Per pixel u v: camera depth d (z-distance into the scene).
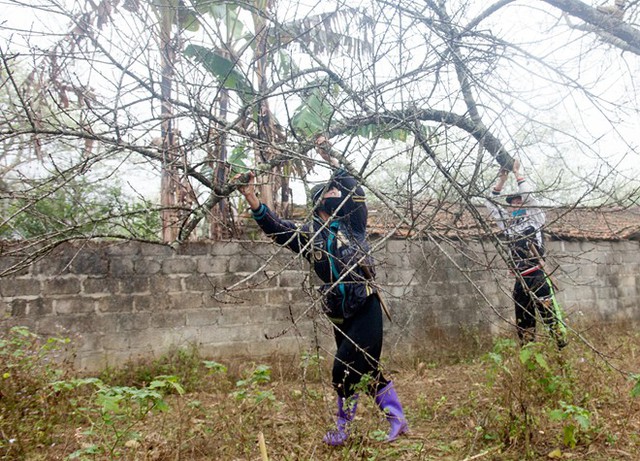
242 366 6.29
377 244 2.81
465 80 3.15
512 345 4.06
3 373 4.05
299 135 3.45
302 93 3.33
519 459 3.24
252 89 3.13
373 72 2.90
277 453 3.23
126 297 6.23
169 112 3.19
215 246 6.62
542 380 3.67
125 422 3.70
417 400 4.72
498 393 3.82
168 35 3.19
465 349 7.46
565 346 4.18
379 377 3.58
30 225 4.28
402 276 7.44
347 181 3.35
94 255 6.15
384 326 7.30
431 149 3.04
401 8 2.94
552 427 3.65
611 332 8.55
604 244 9.30
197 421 4.05
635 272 9.53
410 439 3.61
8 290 5.81
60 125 2.75
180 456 3.42
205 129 3.04
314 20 4.21
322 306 2.88
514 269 3.25
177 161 2.93
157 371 6.00
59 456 3.43
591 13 5.49
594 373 4.18
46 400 3.98
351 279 3.33
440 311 7.61
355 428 3.23
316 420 3.35
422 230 3.00
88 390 5.45
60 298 5.98
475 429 3.62
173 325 6.37
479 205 3.56
